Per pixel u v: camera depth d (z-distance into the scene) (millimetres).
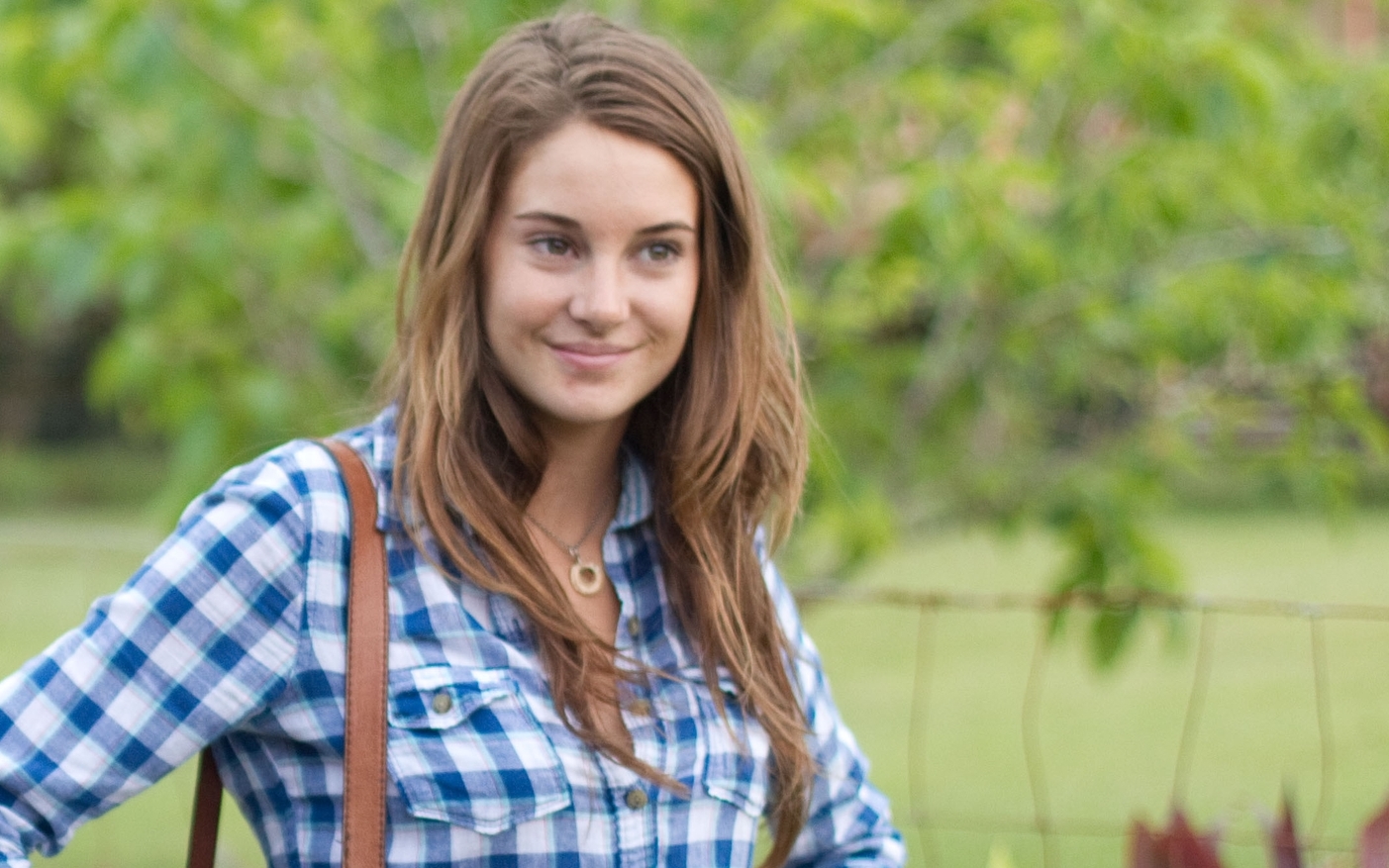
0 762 2639
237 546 2725
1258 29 7402
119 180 7543
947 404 7730
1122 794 10336
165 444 36375
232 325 7156
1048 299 7184
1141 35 6156
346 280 7176
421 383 2963
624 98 2939
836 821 3510
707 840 3021
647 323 3004
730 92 6805
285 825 2826
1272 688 13305
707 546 3205
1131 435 7617
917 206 6238
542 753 2828
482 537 2902
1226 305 7004
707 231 3127
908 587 19375
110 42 6145
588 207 2906
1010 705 13328
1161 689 13625
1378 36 8859
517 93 2943
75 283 6414
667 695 3090
